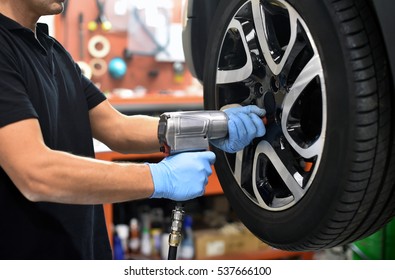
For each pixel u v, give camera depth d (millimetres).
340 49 838
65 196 1061
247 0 1066
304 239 954
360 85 823
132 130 1495
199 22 1390
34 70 1224
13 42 1207
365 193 865
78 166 1054
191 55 1438
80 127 1357
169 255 1100
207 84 1207
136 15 3121
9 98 1065
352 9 842
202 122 1052
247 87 1136
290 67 968
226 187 1191
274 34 1035
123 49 3143
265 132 1087
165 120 1044
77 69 1460
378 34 840
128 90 3109
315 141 912
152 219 2895
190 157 1102
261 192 1080
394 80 808
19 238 1251
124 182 1071
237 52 1143
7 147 1045
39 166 1038
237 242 2844
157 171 1094
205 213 3068
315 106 967
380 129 832
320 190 896
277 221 1021
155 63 3240
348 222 899
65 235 1298
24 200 1239
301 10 915
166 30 3193
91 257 1396
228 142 1089
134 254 2771
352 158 836
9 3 1227
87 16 3023
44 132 1220
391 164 862
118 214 2893
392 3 815
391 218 983
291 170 1004
